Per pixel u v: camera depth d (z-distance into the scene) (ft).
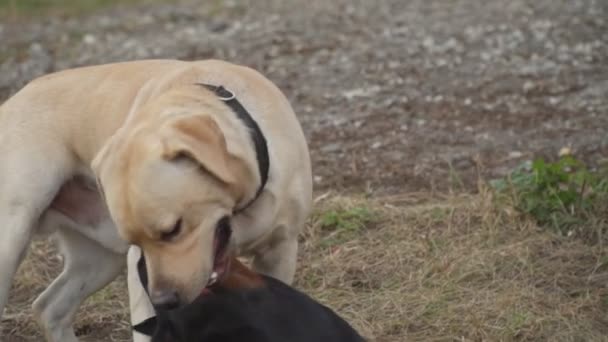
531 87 42.73
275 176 23.16
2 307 25.43
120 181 21.06
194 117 21.31
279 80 46.29
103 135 25.32
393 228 32.09
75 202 26.27
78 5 64.13
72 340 27.96
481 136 38.47
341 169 36.78
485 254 29.96
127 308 29.84
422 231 31.83
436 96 42.73
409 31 51.49
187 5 62.08
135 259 23.09
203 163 20.74
